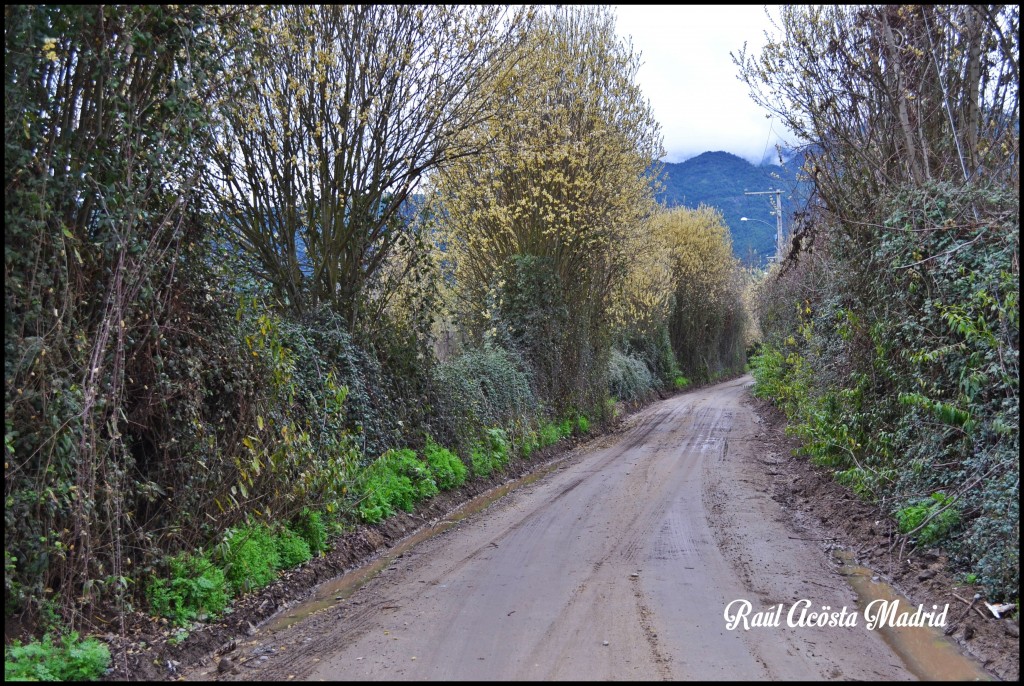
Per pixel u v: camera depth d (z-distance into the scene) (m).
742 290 61.25
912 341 10.20
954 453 8.79
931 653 5.43
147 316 7.07
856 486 10.91
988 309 8.46
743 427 24.42
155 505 7.28
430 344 15.43
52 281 6.02
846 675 5.00
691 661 5.25
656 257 38.53
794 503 11.67
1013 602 6.02
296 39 10.62
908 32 11.24
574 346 23.39
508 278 20.95
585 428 23.27
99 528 6.36
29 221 5.77
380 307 13.59
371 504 10.52
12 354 5.61
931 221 9.91
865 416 11.77
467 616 6.39
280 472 8.63
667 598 6.73
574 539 9.27
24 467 5.75
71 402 5.97
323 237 12.71
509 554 8.65
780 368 27.03
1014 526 6.40
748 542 8.88
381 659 5.47
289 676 5.27
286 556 8.21
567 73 19.91
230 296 8.56
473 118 13.49
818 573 7.58
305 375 10.66
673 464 16.00
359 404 11.78
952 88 10.97
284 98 11.32
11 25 5.62
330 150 12.39
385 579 7.93
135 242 6.81
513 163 15.95
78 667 5.25
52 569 5.88
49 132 6.17
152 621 6.25
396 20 11.95
